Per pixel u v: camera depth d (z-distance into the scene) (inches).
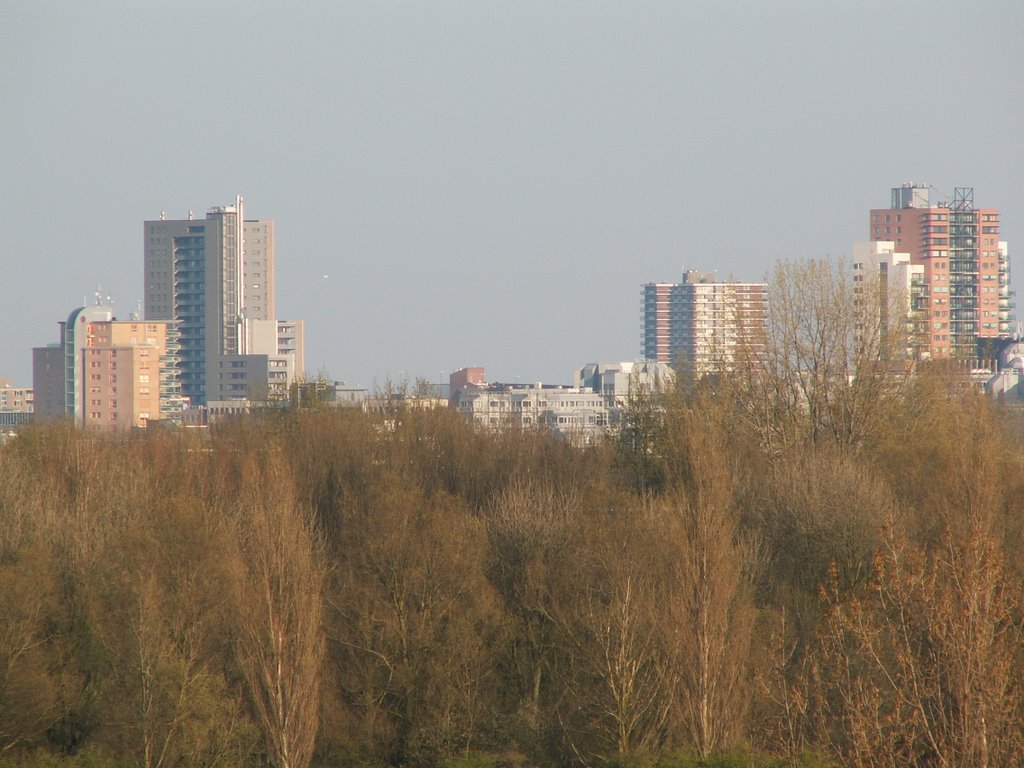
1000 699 3784.5
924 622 4020.7
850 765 4178.2
